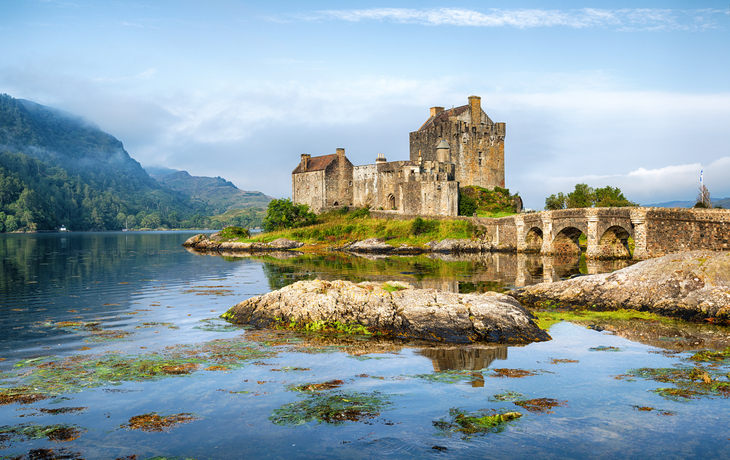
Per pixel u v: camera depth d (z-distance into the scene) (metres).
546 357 19.91
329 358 19.83
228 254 86.94
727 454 11.82
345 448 12.21
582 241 96.81
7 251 91.75
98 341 22.58
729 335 23.25
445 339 22.84
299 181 128.75
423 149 118.25
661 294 28.31
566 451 12.00
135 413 14.33
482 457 11.73
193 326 25.94
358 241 95.31
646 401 14.93
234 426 13.45
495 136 120.12
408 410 14.38
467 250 84.62
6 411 14.46
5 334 23.95
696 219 51.66
